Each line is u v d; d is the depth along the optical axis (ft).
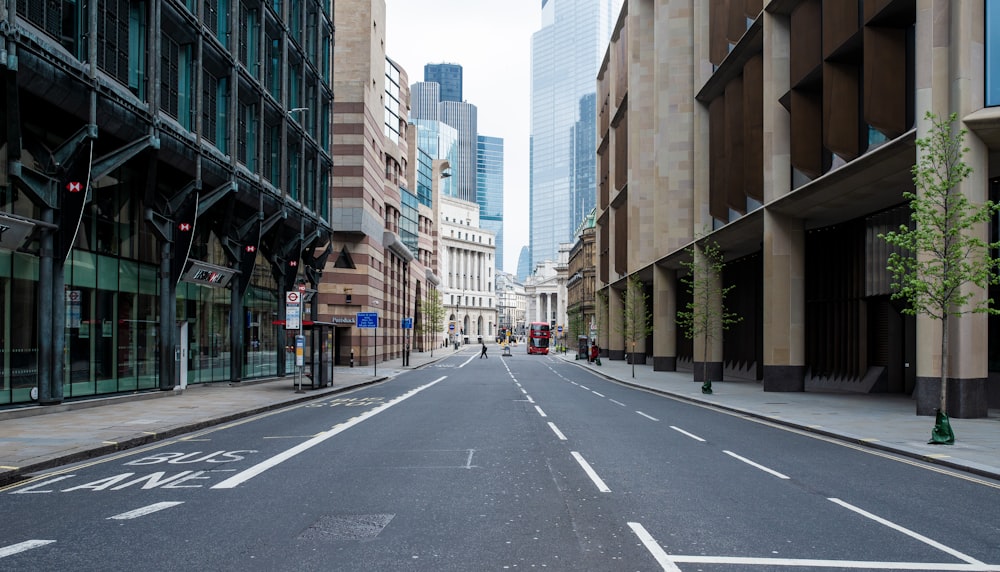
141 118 67.51
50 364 58.85
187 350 87.97
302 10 123.24
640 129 173.37
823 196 82.74
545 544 21.74
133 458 38.96
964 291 59.36
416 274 286.05
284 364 124.06
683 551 21.09
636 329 165.99
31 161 56.59
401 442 44.80
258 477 32.94
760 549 21.42
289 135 119.65
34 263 58.23
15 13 50.60
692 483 31.91
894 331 91.45
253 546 21.59
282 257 121.80
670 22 142.72
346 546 21.59
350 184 169.89
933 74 59.82
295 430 51.72
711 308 118.11
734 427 55.77
